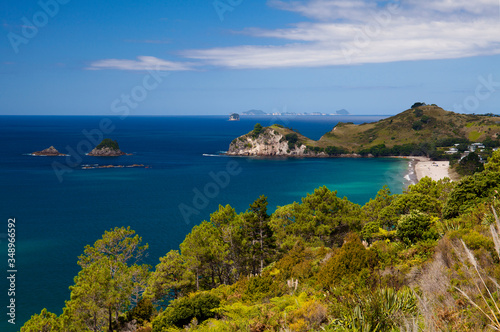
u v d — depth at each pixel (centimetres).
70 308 3100
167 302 4650
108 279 3266
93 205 11669
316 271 2520
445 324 603
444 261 1146
